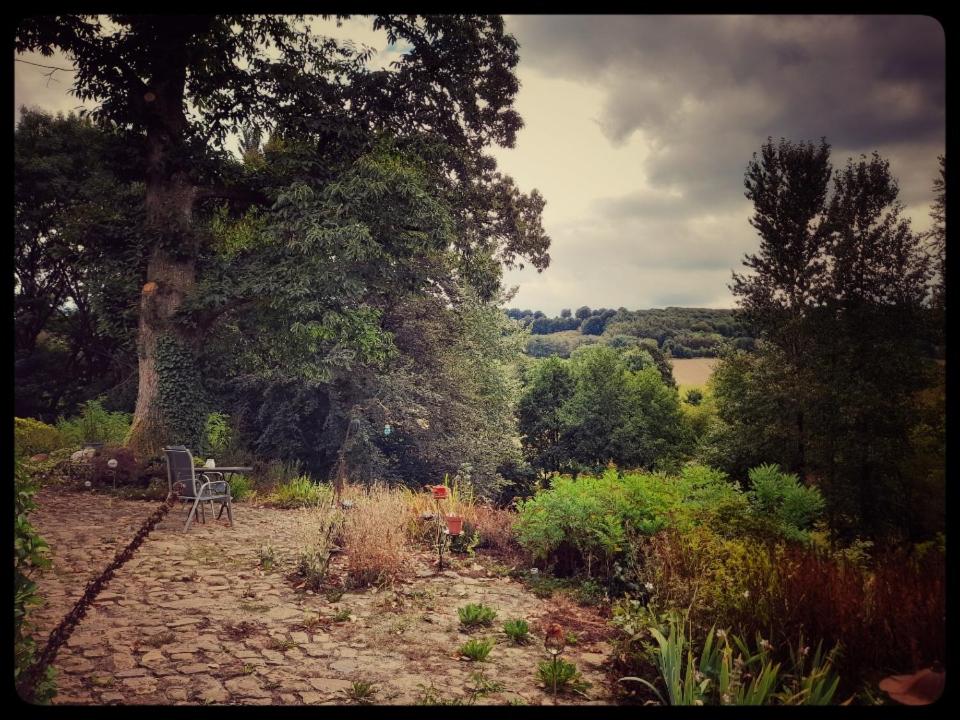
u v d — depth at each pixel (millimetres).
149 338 14266
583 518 6570
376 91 16906
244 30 15727
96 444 13898
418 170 16188
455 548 7805
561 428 37219
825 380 15258
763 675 3402
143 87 14367
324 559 6324
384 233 16062
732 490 6219
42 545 2977
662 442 36688
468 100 18500
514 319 28703
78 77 14258
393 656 4371
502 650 4602
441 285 22969
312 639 4590
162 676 3740
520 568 7102
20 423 14211
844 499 12188
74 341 28500
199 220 16703
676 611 4297
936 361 13633
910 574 4020
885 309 14078
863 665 3545
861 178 14805
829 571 4262
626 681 3992
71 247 20312
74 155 25484
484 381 25391
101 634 4309
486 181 21859
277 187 15422
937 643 3340
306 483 13188
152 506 10188
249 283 14375
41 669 3039
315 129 15594
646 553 5586
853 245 14742
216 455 15273
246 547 7484
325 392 21688
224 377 20812
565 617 5457
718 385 19672
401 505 8539
